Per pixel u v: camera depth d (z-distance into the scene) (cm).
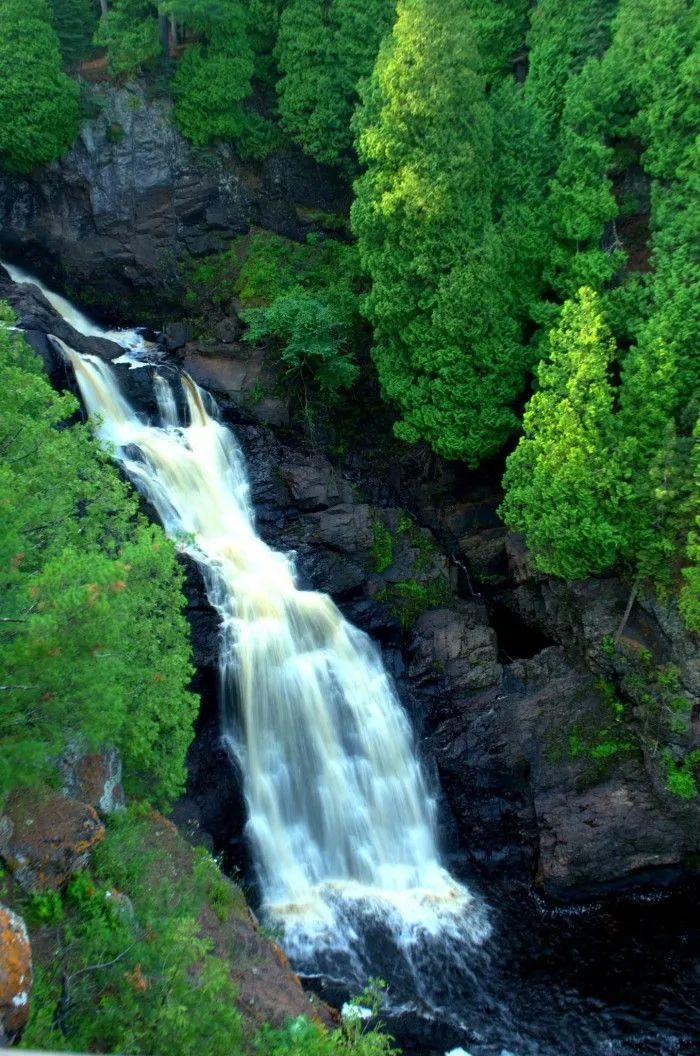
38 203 3912
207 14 3678
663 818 2633
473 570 3391
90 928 1423
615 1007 2145
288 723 2706
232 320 3812
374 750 2803
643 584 2778
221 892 1964
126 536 2120
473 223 3023
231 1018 1377
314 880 2564
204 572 2817
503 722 2902
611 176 3198
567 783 2758
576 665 2975
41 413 1867
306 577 3116
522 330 3200
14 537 1259
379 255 3144
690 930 2431
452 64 2916
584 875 2580
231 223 4009
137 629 1839
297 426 3591
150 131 3922
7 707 1230
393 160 3005
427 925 2438
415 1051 2003
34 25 3578
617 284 3041
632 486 2652
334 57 3806
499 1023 2102
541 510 2827
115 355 3553
